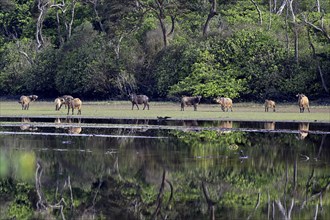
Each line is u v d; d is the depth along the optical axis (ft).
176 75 640.58
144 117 464.24
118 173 257.96
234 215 196.24
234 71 608.60
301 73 581.53
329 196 220.02
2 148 319.68
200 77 609.42
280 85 585.63
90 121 452.76
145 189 230.89
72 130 398.42
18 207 208.95
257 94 596.70
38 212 202.39
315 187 232.53
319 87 580.30
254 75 596.70
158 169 265.34
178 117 458.91
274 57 599.57
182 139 350.84
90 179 247.29
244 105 573.74
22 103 570.05
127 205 208.64
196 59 624.59
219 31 645.51
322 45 613.11
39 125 423.23
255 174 254.47
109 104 622.54
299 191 227.40
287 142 335.47
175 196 221.66
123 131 390.21
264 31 631.15
